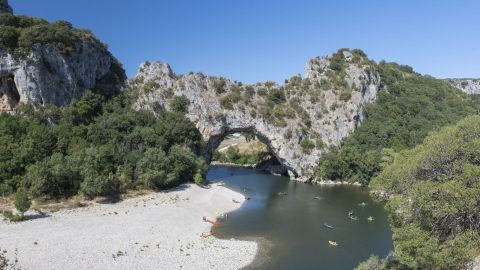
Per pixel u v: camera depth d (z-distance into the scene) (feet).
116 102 368.07
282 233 218.79
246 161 515.50
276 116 423.23
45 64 325.83
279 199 314.76
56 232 188.75
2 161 247.50
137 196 272.72
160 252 174.81
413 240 95.71
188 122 372.79
